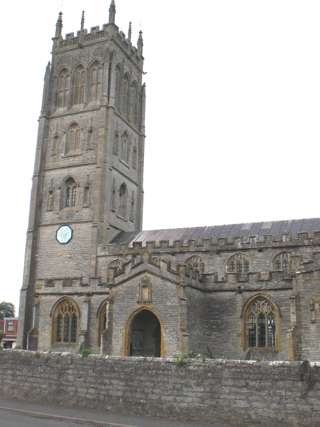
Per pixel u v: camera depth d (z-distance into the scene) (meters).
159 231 79.38
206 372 28.28
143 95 95.12
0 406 32.06
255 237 66.06
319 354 44.62
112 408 30.67
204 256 68.00
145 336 56.28
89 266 75.38
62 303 63.50
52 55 90.12
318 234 62.75
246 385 27.06
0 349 37.03
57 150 84.69
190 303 52.03
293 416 25.66
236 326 53.47
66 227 79.12
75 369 32.81
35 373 34.56
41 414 29.59
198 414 27.94
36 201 82.00
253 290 53.66
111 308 53.62
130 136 89.88
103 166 79.69
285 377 26.23
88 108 84.25
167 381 29.28
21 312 76.81
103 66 85.31
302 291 46.62
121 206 85.31
